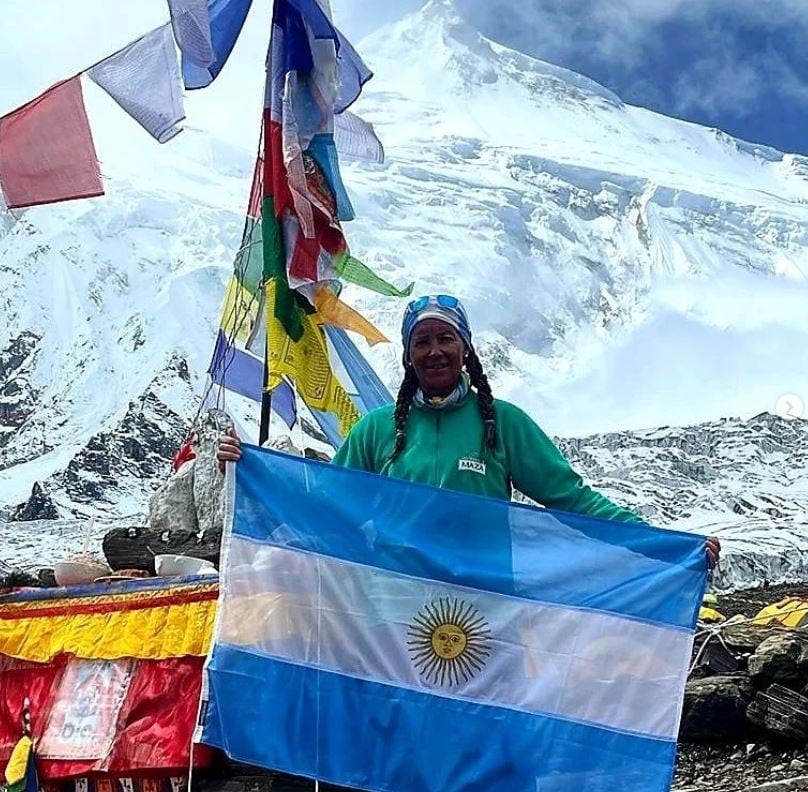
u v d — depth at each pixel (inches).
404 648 248.5
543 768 241.9
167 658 299.0
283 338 403.2
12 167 369.4
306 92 390.9
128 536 559.2
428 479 253.1
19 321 6289.4
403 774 242.2
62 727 300.2
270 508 253.9
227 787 292.4
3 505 4542.3
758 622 577.0
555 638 248.8
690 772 383.2
